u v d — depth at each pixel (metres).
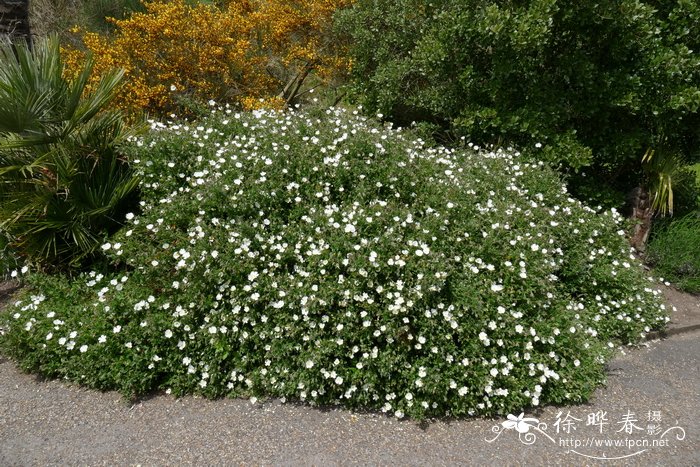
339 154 4.04
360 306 3.31
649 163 6.02
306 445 3.03
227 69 7.63
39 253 4.19
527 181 4.80
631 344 4.50
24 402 3.39
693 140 6.45
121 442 3.03
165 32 7.00
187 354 3.46
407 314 3.29
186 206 3.80
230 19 7.88
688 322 5.02
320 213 3.71
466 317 3.37
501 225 3.80
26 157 4.36
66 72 5.76
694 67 5.34
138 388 3.42
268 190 3.85
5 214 4.12
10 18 5.59
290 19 8.51
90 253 4.32
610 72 5.46
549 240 3.92
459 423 3.28
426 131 6.53
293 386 3.31
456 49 5.84
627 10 5.05
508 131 5.69
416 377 3.22
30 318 3.66
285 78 9.52
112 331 3.47
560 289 4.46
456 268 3.61
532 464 2.96
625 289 4.57
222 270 3.40
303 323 3.34
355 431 3.16
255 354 3.45
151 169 4.14
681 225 6.18
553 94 5.52
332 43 8.78
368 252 3.39
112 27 10.50
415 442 3.09
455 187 4.05
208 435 3.10
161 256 3.59
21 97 4.14
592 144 5.82
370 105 7.39
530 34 5.04
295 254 3.56
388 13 7.25
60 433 3.11
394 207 3.76
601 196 5.86
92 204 4.33
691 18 5.48
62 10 10.22
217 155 4.01
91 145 4.43
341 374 3.26
